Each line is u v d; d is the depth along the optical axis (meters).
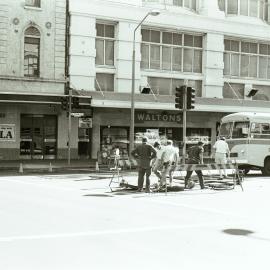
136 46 38.53
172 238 10.38
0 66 34.25
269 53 45.12
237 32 42.88
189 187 20.55
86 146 37.25
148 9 38.91
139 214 13.50
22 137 35.25
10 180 23.14
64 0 36.09
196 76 41.47
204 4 41.78
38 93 33.41
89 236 10.41
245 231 11.27
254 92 43.38
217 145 23.94
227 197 17.73
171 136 39.91
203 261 8.50
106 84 38.03
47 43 35.59
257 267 8.16
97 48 37.66
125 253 8.95
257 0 44.62
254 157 27.64
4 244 9.55
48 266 7.98
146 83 39.25
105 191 19.02
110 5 37.41
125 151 37.00
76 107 32.53
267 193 19.09
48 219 12.38
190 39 41.47
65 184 21.55
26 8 34.97
